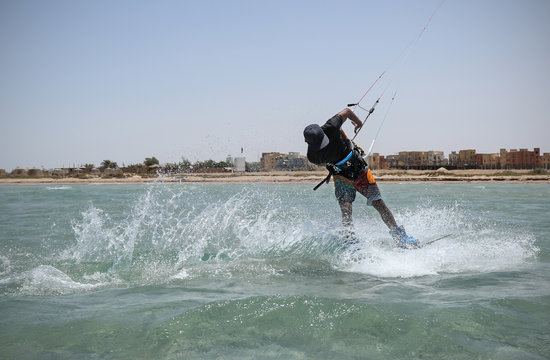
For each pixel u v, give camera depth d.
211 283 3.69
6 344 2.32
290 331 2.47
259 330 2.49
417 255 4.76
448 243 5.39
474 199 14.95
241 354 2.18
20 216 9.41
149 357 2.15
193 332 2.46
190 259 4.66
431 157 108.56
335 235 5.06
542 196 17.05
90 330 2.52
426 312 2.77
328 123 4.98
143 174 67.88
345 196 5.28
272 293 3.32
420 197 16.17
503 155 105.94
